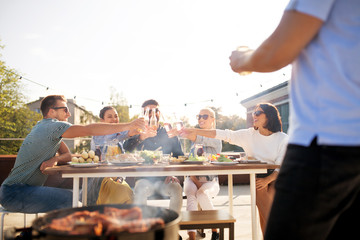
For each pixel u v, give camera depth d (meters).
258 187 2.77
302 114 1.01
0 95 22.95
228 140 3.11
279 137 2.97
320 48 0.98
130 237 1.13
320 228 0.99
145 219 1.32
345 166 0.92
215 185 3.35
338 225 1.10
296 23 0.96
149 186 3.13
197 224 2.32
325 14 0.94
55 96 2.87
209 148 3.71
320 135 0.94
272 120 2.97
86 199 3.06
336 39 0.96
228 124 18.23
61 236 1.13
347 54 0.94
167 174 2.41
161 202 5.73
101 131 2.60
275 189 1.04
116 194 2.80
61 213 1.50
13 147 23.92
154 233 1.19
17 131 24.12
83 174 2.31
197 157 2.91
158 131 3.81
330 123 0.94
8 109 23.23
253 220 2.57
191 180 3.39
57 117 2.86
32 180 2.59
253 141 3.04
